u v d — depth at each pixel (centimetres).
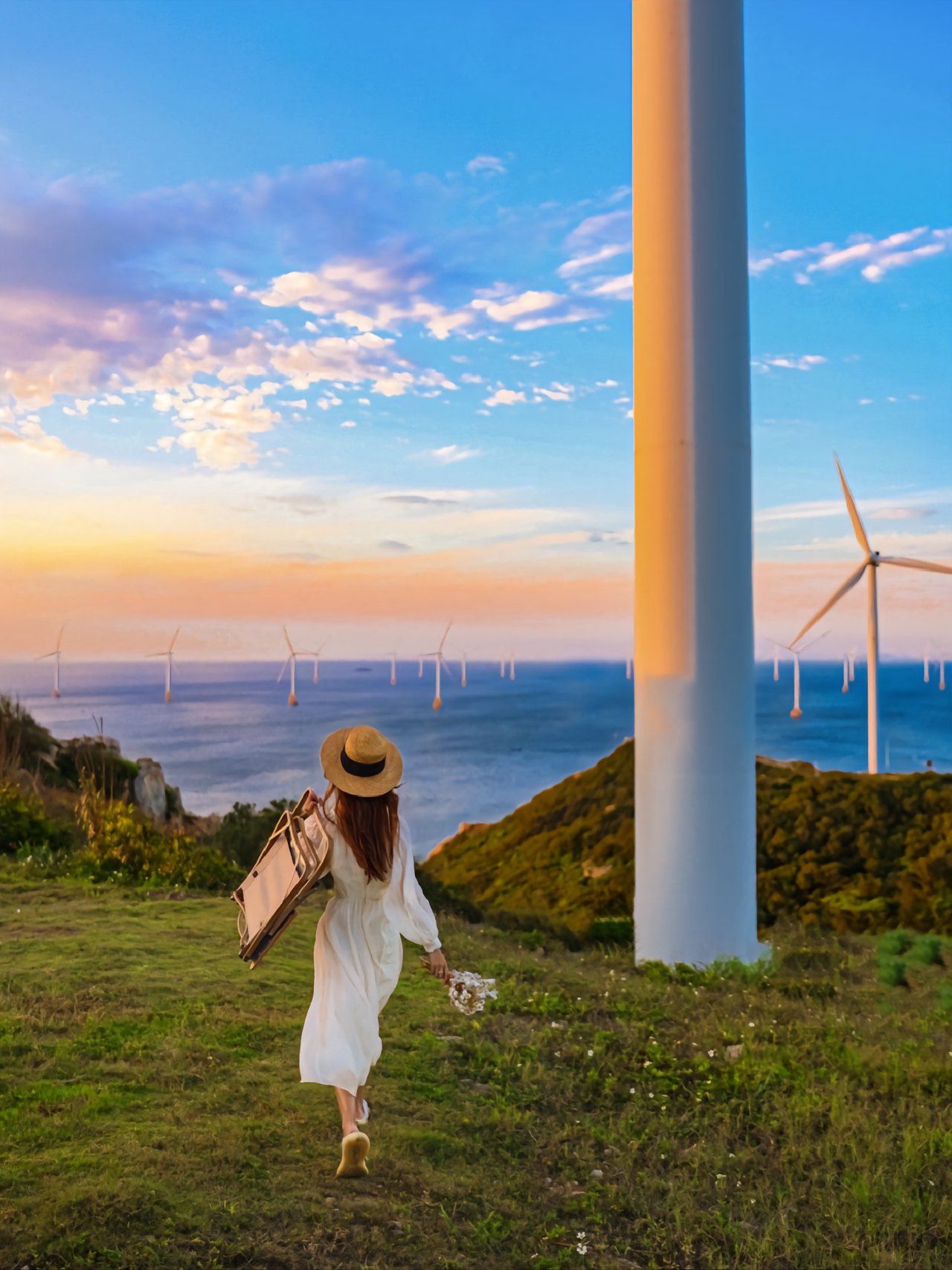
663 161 955
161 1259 348
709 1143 492
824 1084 577
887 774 1611
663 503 948
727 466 950
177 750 10075
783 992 830
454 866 2116
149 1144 423
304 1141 441
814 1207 440
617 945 1068
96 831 1156
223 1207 381
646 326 963
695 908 922
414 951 854
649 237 962
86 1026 566
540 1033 624
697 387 944
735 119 966
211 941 786
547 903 1709
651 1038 645
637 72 980
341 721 12512
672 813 930
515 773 9694
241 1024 584
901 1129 521
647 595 954
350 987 417
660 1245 400
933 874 1263
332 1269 356
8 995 616
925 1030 709
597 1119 516
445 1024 630
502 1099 517
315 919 917
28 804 1291
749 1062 594
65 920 848
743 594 952
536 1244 393
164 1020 585
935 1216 432
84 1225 359
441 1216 398
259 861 449
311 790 434
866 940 1145
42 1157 407
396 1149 443
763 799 1582
